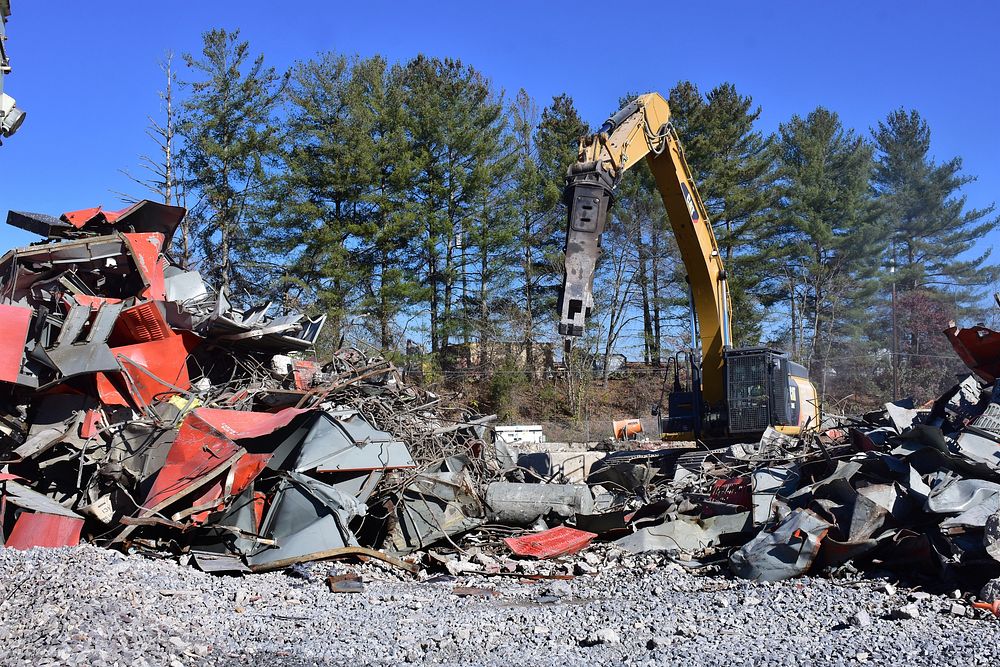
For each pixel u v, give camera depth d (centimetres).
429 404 1612
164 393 1293
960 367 4862
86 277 1412
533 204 4584
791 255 4969
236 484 1090
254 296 4144
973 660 645
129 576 830
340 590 958
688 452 1697
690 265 1736
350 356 1711
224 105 3916
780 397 1647
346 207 4241
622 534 1344
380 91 4262
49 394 1173
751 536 1223
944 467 1080
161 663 612
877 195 5569
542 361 4788
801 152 5122
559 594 978
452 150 4378
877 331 5184
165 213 1540
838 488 1110
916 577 980
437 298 4519
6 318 1141
